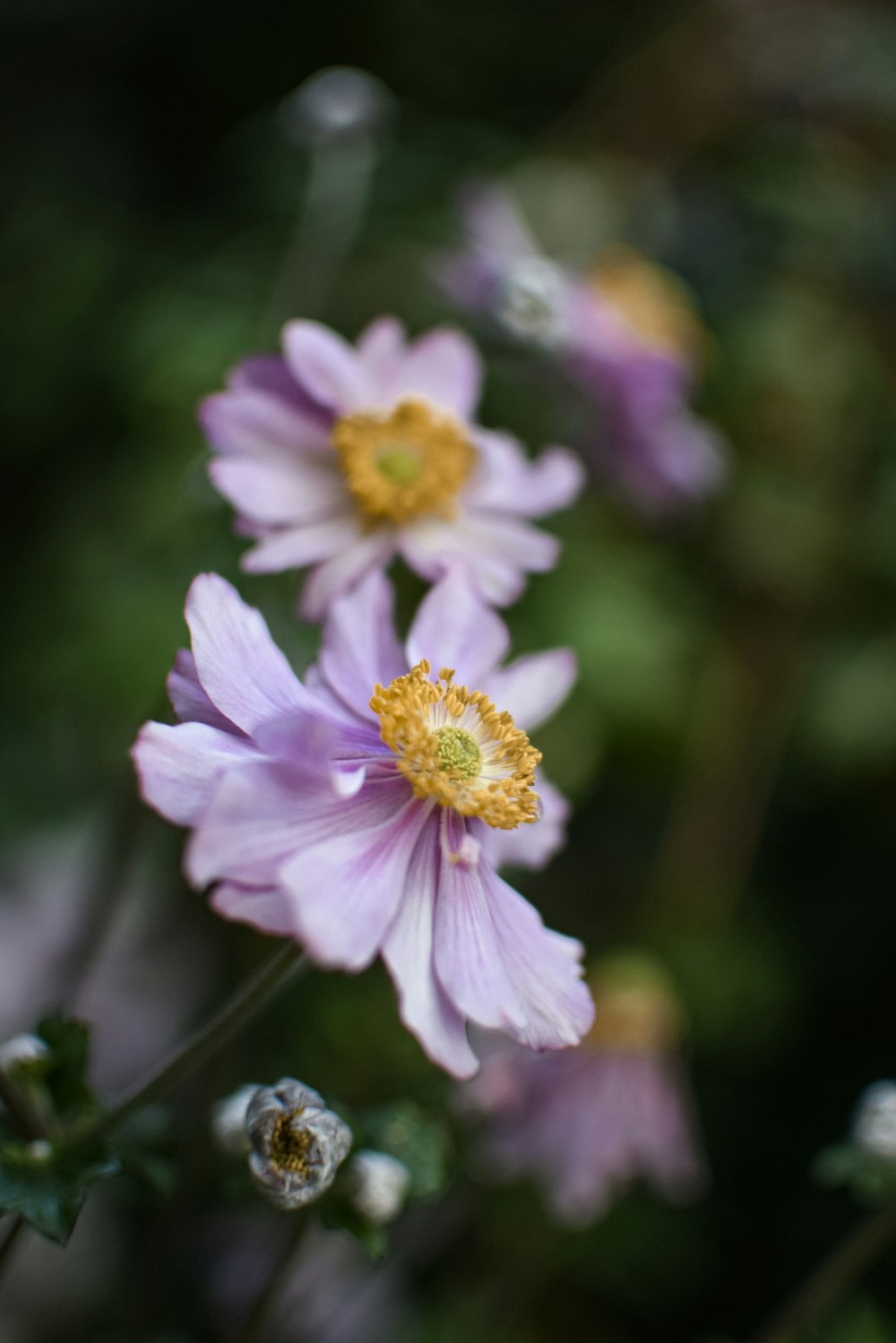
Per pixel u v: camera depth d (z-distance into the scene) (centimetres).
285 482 39
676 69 72
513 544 40
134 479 58
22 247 72
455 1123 43
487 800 33
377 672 35
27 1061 35
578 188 65
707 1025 59
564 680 36
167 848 56
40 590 60
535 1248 53
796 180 70
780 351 64
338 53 83
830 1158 40
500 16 81
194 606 33
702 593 63
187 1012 59
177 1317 49
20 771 61
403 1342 51
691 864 61
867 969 64
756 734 62
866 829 65
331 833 32
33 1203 34
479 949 33
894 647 62
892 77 72
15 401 69
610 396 52
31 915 59
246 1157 36
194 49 86
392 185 66
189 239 69
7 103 87
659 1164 46
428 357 41
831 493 64
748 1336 57
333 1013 53
